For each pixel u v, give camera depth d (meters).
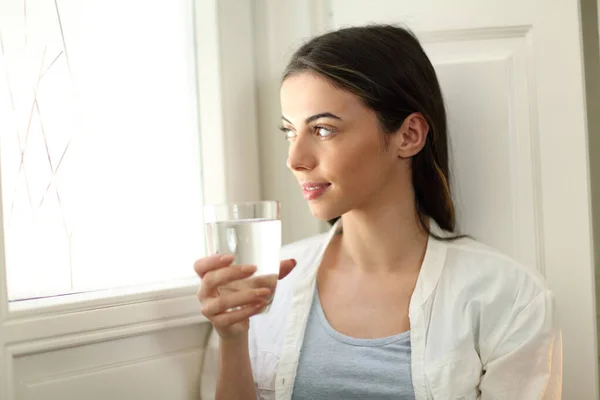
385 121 0.88
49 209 0.90
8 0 0.86
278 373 0.92
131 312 0.93
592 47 1.48
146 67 1.05
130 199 1.02
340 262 1.00
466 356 0.87
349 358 0.90
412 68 0.92
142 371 0.96
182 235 1.10
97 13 0.98
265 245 0.74
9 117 0.85
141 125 1.04
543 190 1.14
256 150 1.17
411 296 0.92
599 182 1.52
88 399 0.89
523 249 1.14
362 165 0.87
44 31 0.90
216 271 0.74
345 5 1.18
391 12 1.16
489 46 1.15
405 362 0.88
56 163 0.91
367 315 0.93
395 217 0.94
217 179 1.11
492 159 1.15
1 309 0.78
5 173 0.85
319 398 0.90
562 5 1.13
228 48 1.11
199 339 1.05
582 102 1.13
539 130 1.14
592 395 1.13
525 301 0.89
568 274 1.13
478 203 1.15
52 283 0.91
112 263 0.99
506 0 1.14
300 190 1.20
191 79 1.12
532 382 0.85
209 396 1.01
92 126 0.96
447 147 1.04
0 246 0.78
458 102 1.15
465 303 0.90
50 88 0.91
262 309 0.77
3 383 0.78
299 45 1.18
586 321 1.13
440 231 1.01
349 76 0.85
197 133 1.12
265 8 1.18
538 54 1.14
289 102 0.88
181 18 1.10
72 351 0.88
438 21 1.15
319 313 0.95
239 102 1.13
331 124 0.85
